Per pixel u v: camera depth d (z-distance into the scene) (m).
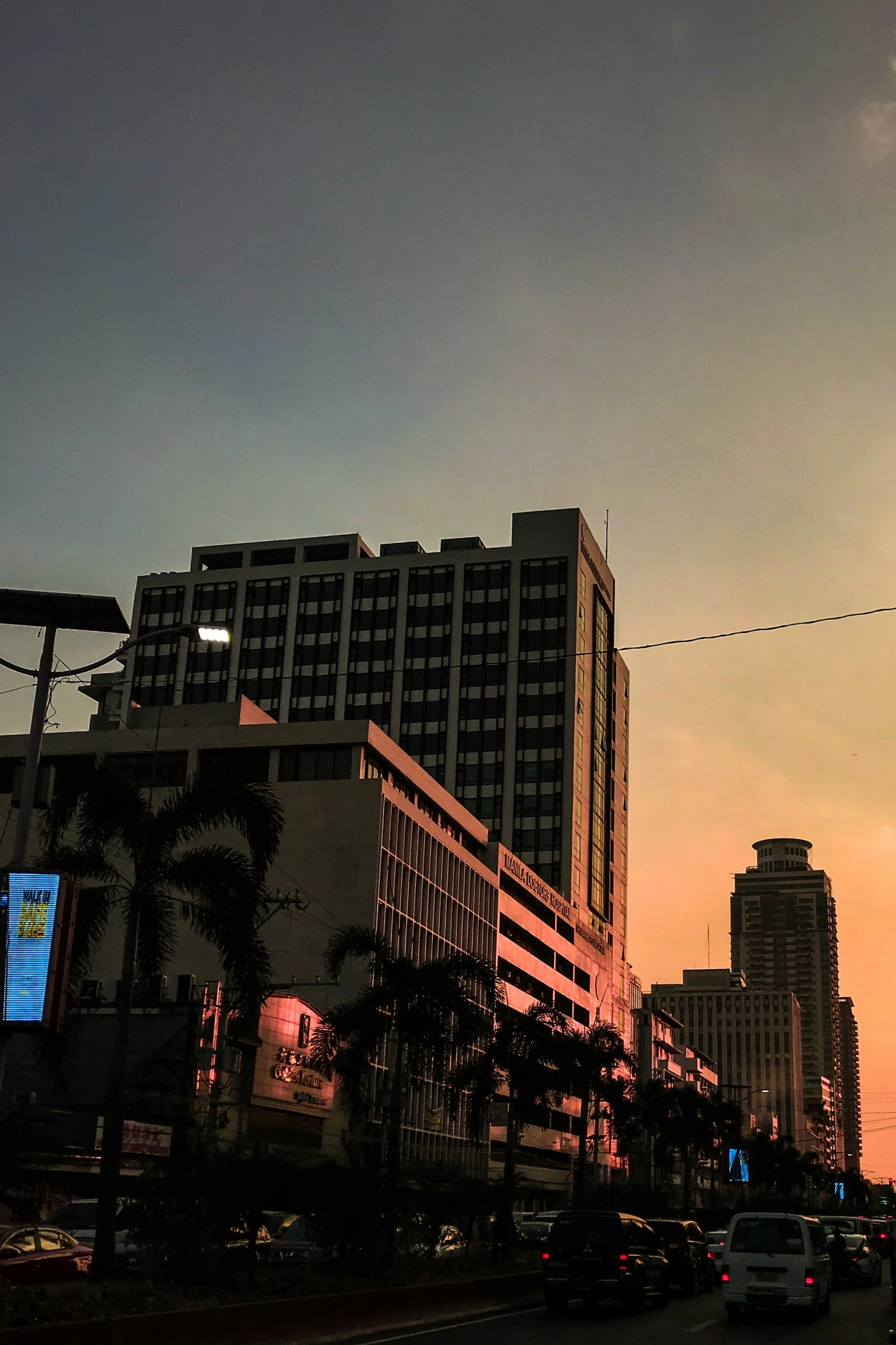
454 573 135.00
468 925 93.31
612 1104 66.75
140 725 84.38
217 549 144.75
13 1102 39.47
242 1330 20.05
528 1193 56.84
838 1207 178.62
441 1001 38.94
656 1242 35.44
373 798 76.44
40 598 22.98
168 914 27.80
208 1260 24.83
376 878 75.06
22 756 82.69
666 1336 24.55
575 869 126.75
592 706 137.38
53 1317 17.92
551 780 127.00
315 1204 31.02
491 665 131.25
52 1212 34.25
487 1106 49.62
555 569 133.12
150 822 28.02
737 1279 29.12
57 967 20.39
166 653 137.88
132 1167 42.25
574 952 125.31
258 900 27.91
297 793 77.69
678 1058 184.88
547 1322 27.89
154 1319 17.77
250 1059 53.56
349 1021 38.91
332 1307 23.19
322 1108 59.22
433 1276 33.56
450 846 90.50
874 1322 28.91
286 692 134.25
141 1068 48.47
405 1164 49.72
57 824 28.27
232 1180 27.31
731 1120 111.00
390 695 132.25
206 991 50.75
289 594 137.75
